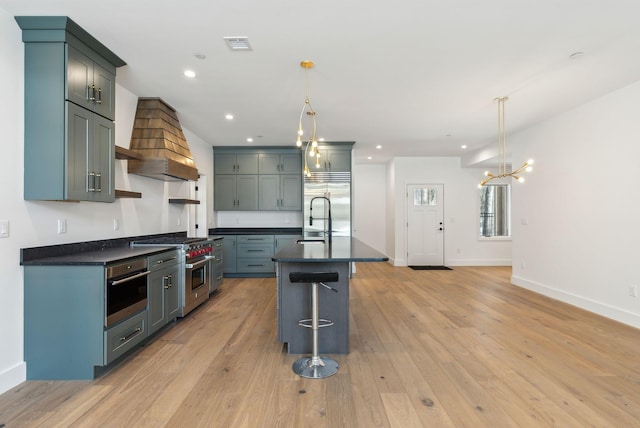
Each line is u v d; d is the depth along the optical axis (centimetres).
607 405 197
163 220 429
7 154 217
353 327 336
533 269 486
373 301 438
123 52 267
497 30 235
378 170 812
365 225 809
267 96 362
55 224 253
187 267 354
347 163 594
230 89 343
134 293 266
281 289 277
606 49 261
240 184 622
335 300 274
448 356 266
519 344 290
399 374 237
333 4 206
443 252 738
